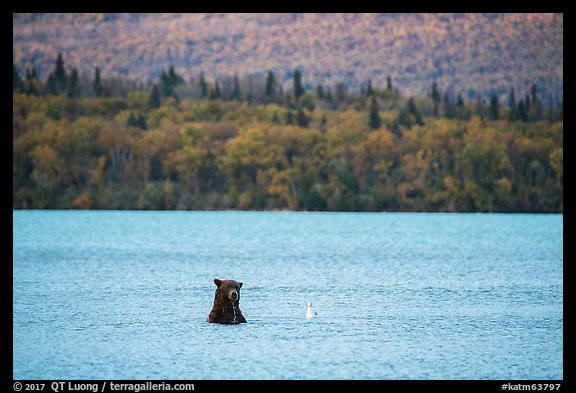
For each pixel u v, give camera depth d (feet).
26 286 507.71
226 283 368.27
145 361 303.27
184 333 348.79
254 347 324.60
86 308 414.82
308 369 294.87
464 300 456.04
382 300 452.35
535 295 480.64
